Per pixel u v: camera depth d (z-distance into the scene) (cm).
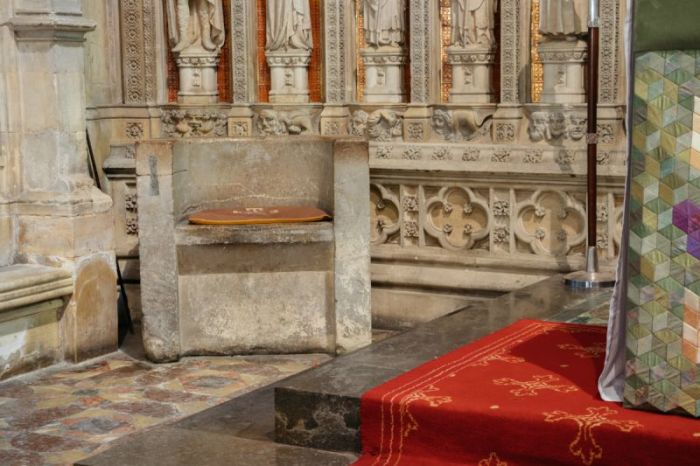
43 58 770
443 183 843
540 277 810
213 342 772
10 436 618
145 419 645
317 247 759
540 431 445
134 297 902
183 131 909
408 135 860
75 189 777
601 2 778
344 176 747
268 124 891
